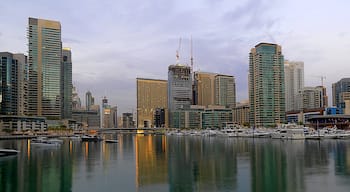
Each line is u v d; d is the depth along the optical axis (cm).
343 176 6644
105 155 11481
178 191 5534
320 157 9944
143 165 8600
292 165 8225
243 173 7100
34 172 7556
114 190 5678
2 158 10556
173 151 12838
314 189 5528
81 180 6556
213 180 6366
